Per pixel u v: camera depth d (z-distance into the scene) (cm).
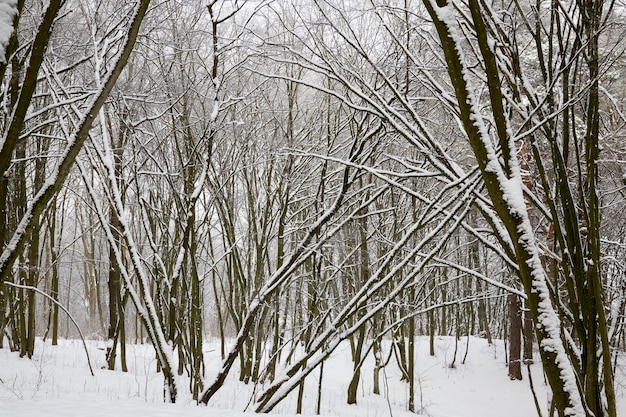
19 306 1612
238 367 1814
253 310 808
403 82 820
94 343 2388
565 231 314
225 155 1082
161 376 1445
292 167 1151
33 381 1109
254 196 1323
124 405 642
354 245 1526
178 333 875
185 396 915
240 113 1098
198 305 873
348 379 2102
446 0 248
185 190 917
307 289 1506
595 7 320
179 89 903
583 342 302
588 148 305
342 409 1323
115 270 1579
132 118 937
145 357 1959
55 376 1234
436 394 1912
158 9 859
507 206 244
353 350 1986
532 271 244
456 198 661
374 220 1650
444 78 816
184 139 927
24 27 667
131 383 1242
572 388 243
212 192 1009
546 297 245
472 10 242
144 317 777
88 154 748
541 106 362
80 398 745
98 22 805
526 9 578
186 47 874
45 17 235
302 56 707
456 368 2192
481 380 2042
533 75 754
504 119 246
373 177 1343
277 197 1281
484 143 246
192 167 921
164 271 859
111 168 760
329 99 1020
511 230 245
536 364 2162
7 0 213
